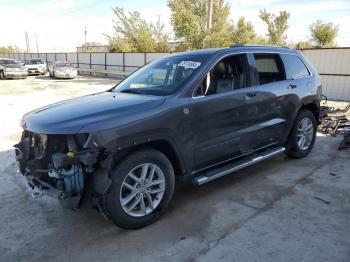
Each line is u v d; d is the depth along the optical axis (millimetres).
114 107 3518
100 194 3223
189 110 3734
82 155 3082
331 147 6438
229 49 4406
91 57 33031
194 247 3213
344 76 14445
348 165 5418
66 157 3082
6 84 21703
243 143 4461
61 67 27141
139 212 3529
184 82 3877
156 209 3639
